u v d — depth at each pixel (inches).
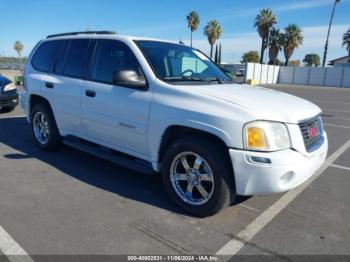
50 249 113.3
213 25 2201.0
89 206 145.7
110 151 188.7
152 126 147.2
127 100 156.9
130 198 155.3
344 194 169.8
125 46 167.0
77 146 204.8
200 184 137.6
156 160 151.2
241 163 123.4
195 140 135.1
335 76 1708.9
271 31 2237.9
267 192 125.0
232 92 146.1
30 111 230.1
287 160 123.0
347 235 128.4
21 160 205.6
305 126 135.6
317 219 141.0
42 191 160.4
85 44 191.2
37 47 231.9
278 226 133.6
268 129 123.2
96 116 173.9
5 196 153.7
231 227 131.3
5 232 123.0
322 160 146.6
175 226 130.6
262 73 1758.1
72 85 188.4
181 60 174.6
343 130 356.2
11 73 1189.1
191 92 138.9
